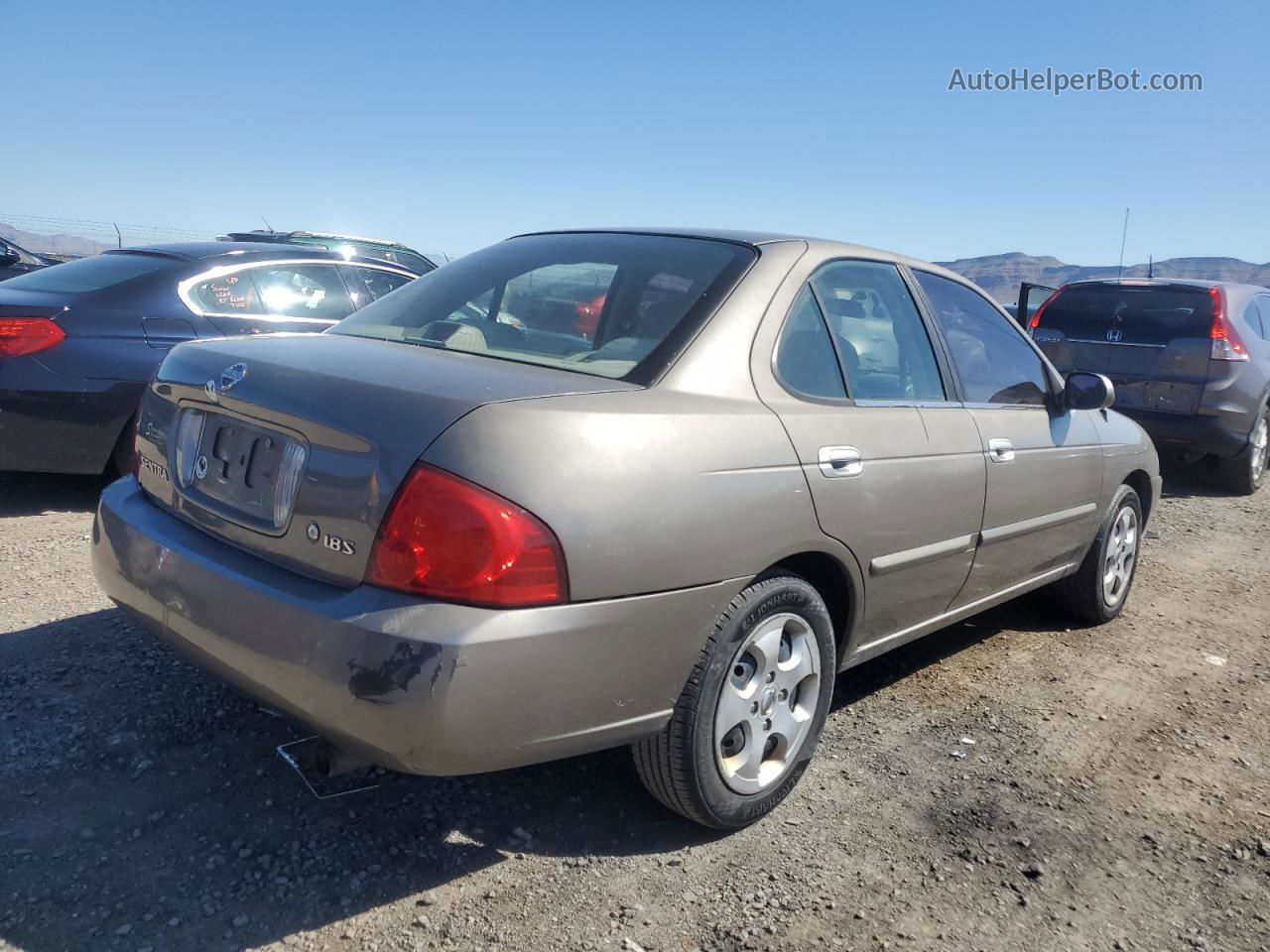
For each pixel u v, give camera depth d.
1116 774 3.44
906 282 3.69
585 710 2.36
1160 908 2.71
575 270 3.22
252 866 2.59
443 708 2.12
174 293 5.86
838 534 2.94
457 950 2.35
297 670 2.24
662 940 2.43
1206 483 9.13
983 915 2.62
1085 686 4.20
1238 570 6.20
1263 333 8.94
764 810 2.95
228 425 2.68
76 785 2.87
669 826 2.91
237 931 2.35
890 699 3.95
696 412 2.61
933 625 3.68
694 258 3.13
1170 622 5.13
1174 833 3.08
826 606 3.10
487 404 2.29
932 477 3.32
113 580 2.85
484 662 2.15
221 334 5.97
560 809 2.96
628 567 2.36
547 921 2.47
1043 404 4.27
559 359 2.79
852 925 2.54
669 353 2.73
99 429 5.55
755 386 2.83
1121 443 4.80
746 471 2.64
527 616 2.21
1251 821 3.17
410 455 2.22
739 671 2.79
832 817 3.03
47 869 2.50
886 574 3.20
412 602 2.17
